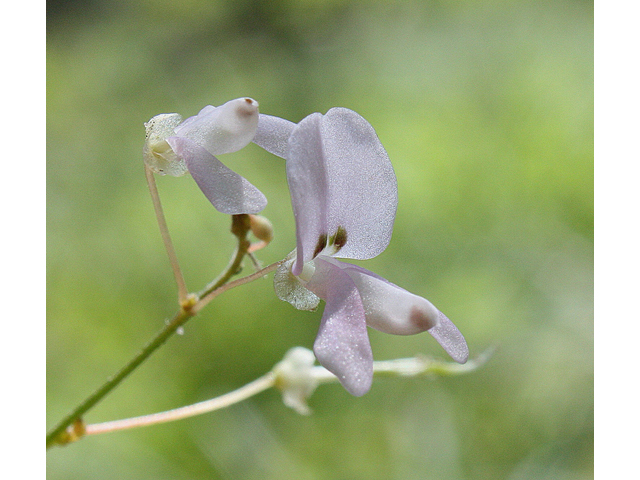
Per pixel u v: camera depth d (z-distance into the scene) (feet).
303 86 0.62
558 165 0.43
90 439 0.31
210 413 0.30
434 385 0.34
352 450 0.32
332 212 0.18
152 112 0.61
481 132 0.47
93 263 0.41
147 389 0.36
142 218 0.43
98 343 0.38
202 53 0.71
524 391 0.35
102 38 0.72
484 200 0.43
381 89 0.56
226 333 0.38
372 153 0.18
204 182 0.17
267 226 0.19
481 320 0.38
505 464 0.32
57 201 0.46
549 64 0.51
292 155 0.17
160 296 0.41
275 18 0.73
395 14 0.68
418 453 0.31
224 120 0.17
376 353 0.38
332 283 0.17
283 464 0.30
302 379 0.20
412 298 0.17
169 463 0.30
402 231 0.42
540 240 0.41
